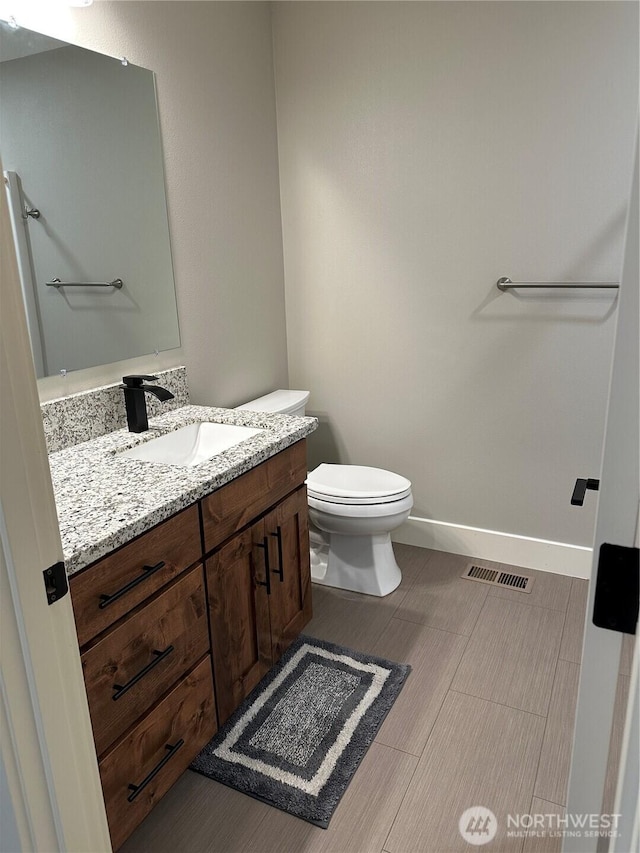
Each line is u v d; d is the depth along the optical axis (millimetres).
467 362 2562
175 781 1516
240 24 2395
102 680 1252
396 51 2395
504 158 2311
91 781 989
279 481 1884
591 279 2281
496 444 2594
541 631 2207
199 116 2223
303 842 1449
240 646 1759
